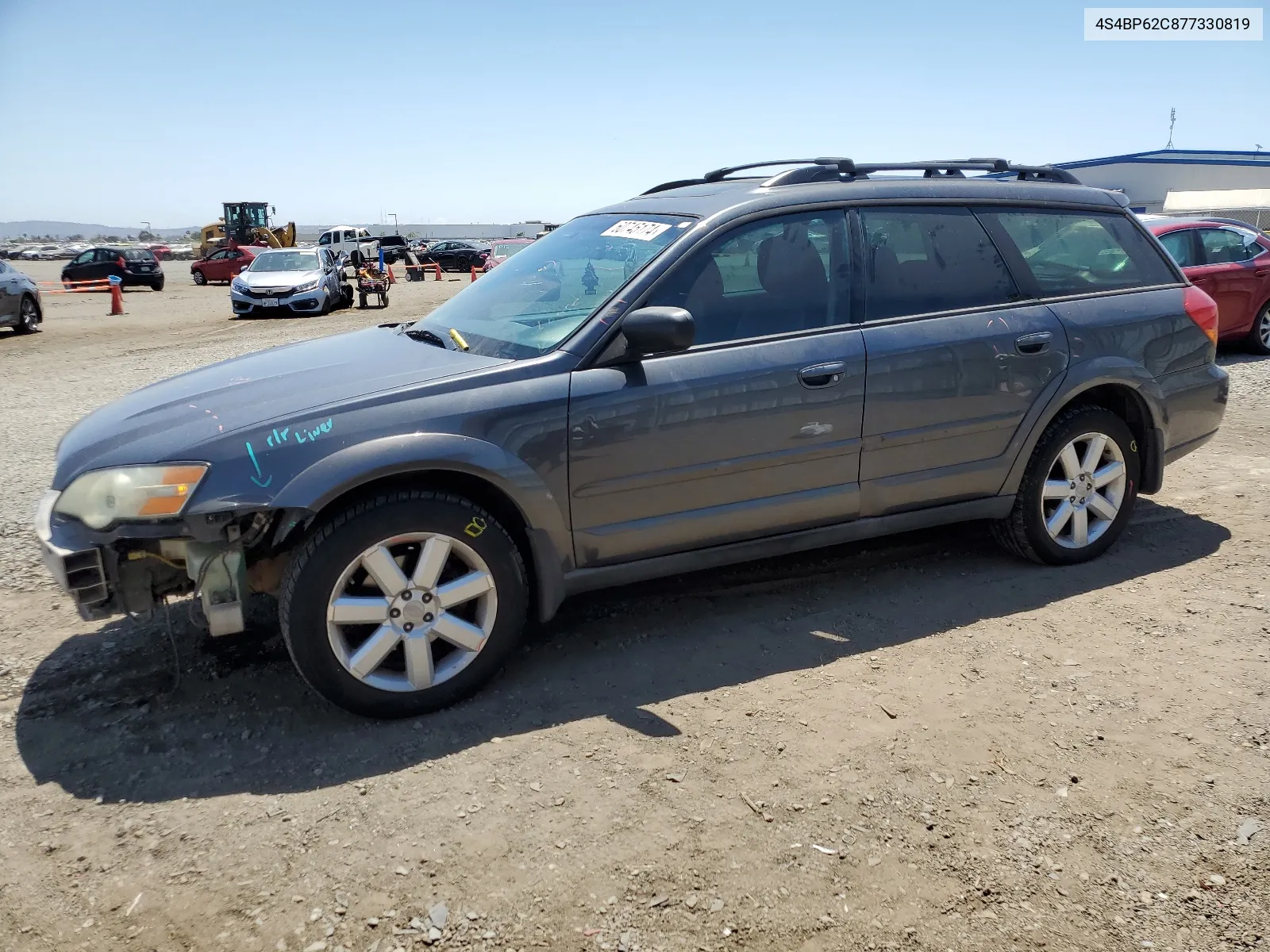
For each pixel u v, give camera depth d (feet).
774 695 10.71
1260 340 34.04
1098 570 14.25
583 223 14.10
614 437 10.98
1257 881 7.66
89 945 7.14
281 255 68.03
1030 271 13.83
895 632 12.27
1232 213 91.09
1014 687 10.79
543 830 8.38
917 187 13.38
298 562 9.83
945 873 7.82
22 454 23.20
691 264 11.70
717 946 7.07
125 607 10.20
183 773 9.40
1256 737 9.66
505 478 10.43
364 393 10.47
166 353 43.52
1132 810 8.57
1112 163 138.51
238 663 11.76
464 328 12.53
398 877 7.81
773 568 14.52
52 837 8.40
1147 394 14.29
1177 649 11.63
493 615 10.66
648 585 13.98
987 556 14.88
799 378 11.83
